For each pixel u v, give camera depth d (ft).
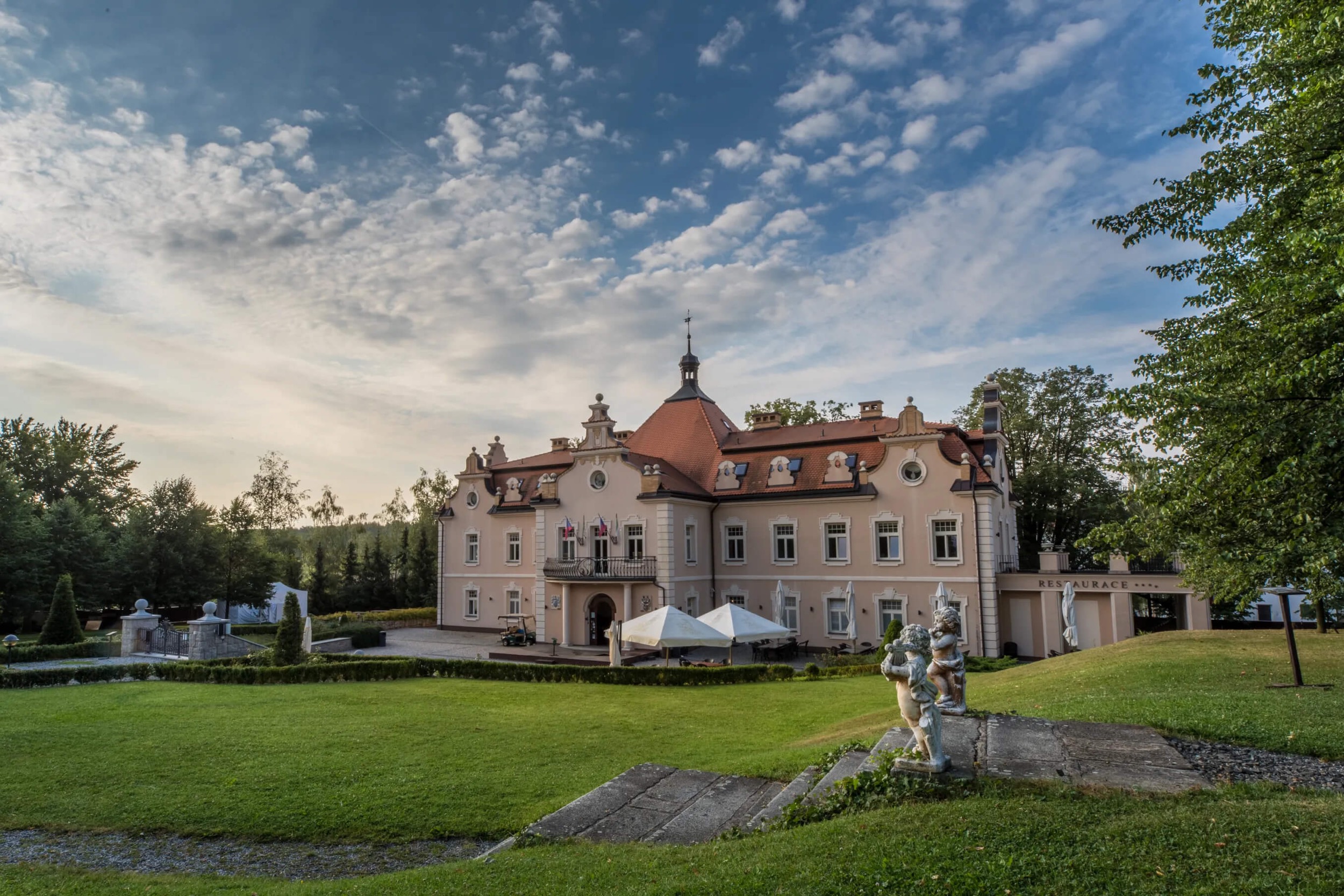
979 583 107.76
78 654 106.52
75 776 45.60
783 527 124.57
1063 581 104.22
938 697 37.09
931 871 20.99
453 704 68.59
